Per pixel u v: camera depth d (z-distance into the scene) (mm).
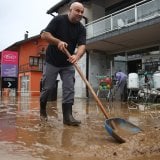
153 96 10609
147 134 3164
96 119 5637
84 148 2977
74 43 4945
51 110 7680
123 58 17219
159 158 2592
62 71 5051
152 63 15203
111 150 2818
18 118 5609
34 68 32438
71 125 4660
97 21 16172
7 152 2770
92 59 18234
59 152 2805
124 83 12633
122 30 14234
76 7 4742
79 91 18547
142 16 13430
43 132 3959
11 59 17562
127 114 6844
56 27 4816
